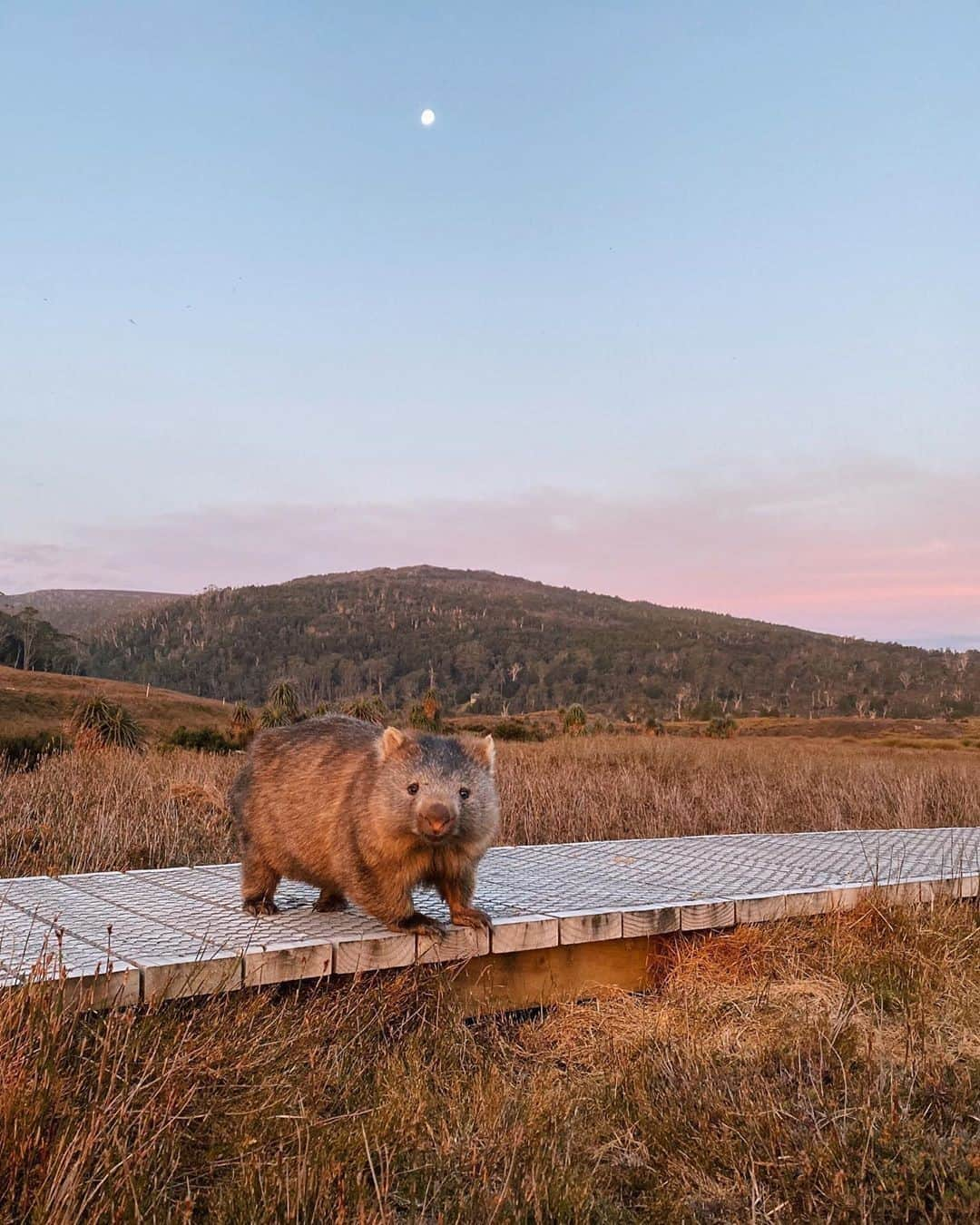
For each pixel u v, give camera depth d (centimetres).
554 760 2152
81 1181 346
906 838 988
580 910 637
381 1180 398
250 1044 472
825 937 684
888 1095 455
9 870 905
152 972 495
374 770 564
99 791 1325
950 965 647
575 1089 504
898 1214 380
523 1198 388
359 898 571
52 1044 414
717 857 863
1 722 4781
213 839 1085
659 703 16212
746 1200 402
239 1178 385
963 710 13062
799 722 9694
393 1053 529
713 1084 487
